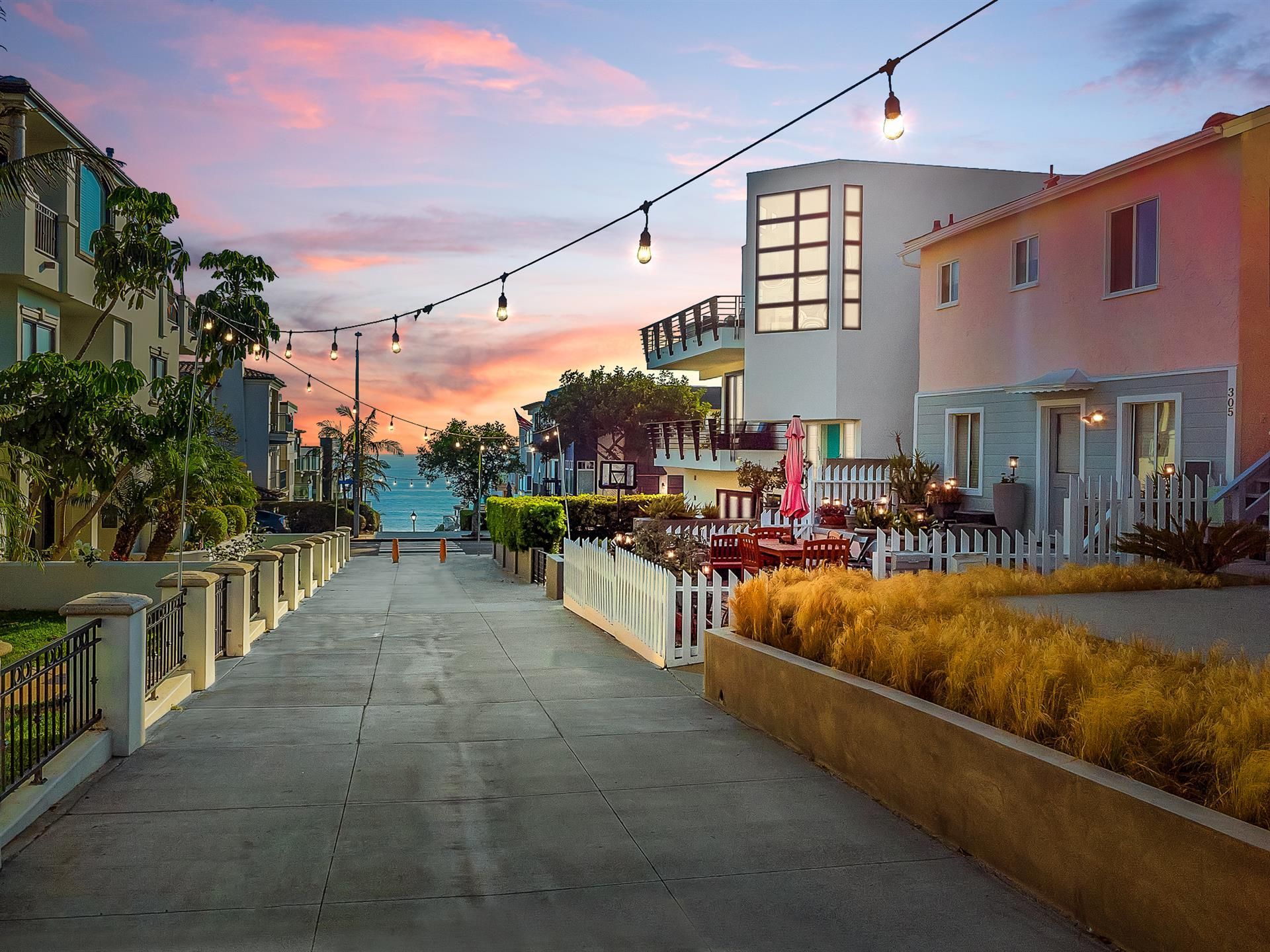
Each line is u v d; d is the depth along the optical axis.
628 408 51.78
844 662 7.52
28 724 6.49
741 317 30.36
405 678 11.16
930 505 20.36
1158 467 15.94
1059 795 4.91
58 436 17.09
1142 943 4.38
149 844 5.70
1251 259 14.35
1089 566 12.66
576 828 6.05
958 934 4.64
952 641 6.80
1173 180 15.49
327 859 5.50
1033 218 18.70
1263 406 14.43
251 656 12.69
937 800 5.95
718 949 4.47
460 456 59.72
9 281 19.59
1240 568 12.92
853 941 4.55
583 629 15.38
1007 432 19.55
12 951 4.36
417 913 4.80
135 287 20.03
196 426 20.77
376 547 40.31
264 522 43.47
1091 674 5.82
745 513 25.08
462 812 6.34
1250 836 3.93
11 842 5.72
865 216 26.52
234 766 7.39
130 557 24.44
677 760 7.64
